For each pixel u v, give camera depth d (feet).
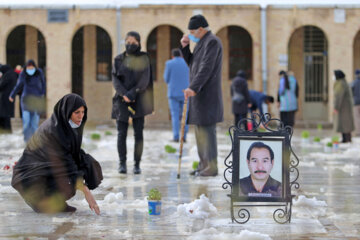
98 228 27.30
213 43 44.29
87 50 134.51
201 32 44.98
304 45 135.44
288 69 133.80
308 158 60.29
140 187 39.96
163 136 95.76
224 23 125.18
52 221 28.81
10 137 84.33
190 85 44.01
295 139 89.61
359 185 41.45
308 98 135.95
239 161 28.55
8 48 132.46
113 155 61.41
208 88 44.75
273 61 124.98
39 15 126.11
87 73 134.82
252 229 27.30
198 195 36.63
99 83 135.23
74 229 27.09
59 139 29.91
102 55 135.23
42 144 30.22
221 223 28.48
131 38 46.26
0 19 126.00
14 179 30.53
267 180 28.45
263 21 124.06
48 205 30.53
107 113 135.54
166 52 136.77
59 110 30.22
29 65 71.92
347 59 124.67
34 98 72.02
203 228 27.43
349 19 124.16
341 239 25.49
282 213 30.83
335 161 57.52
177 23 125.39
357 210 32.12
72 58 127.65
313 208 32.65
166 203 33.76
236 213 30.96
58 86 126.52
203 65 43.86
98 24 125.90
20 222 28.55
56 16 126.11
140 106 46.65
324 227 27.81
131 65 46.42
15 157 57.31
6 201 34.42
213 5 124.67
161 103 136.98
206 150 45.37
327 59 135.13
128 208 32.14
